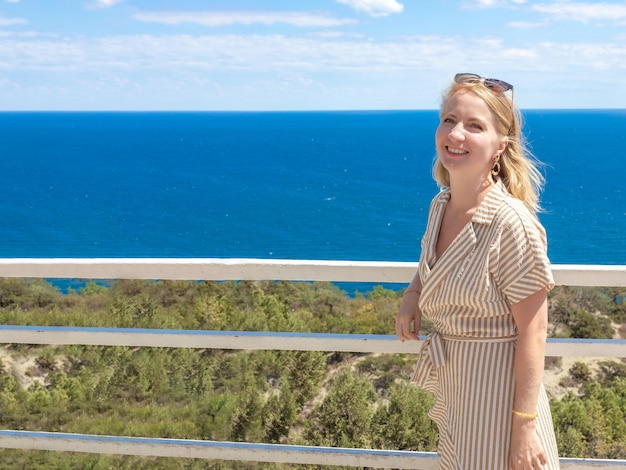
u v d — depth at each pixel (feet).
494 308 5.84
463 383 6.09
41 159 505.25
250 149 603.26
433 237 6.37
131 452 8.02
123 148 610.24
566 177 358.02
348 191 336.70
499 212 5.82
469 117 6.05
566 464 7.50
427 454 7.56
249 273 7.44
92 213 286.66
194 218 274.77
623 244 209.05
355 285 111.24
